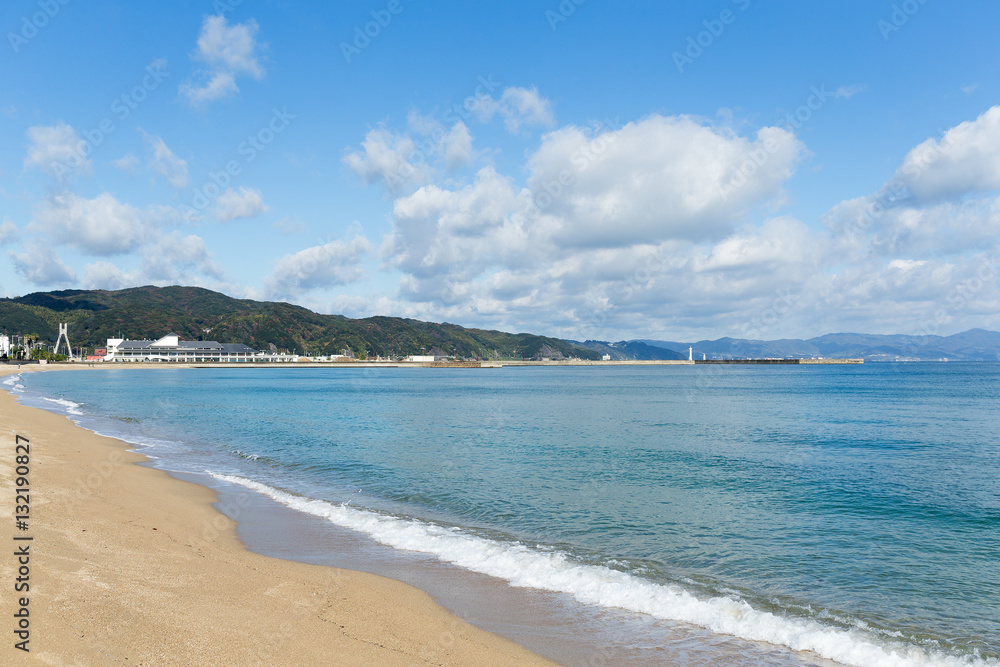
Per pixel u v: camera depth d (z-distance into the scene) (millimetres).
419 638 8008
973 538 14508
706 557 12805
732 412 52844
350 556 11812
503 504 17547
